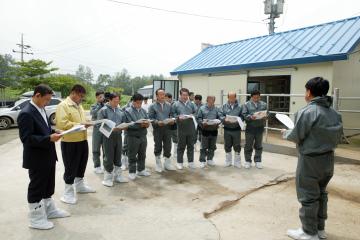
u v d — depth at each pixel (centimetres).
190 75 1355
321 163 309
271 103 1217
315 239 321
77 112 436
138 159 566
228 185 521
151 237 332
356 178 562
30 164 334
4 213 391
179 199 451
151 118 592
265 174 590
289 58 913
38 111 345
